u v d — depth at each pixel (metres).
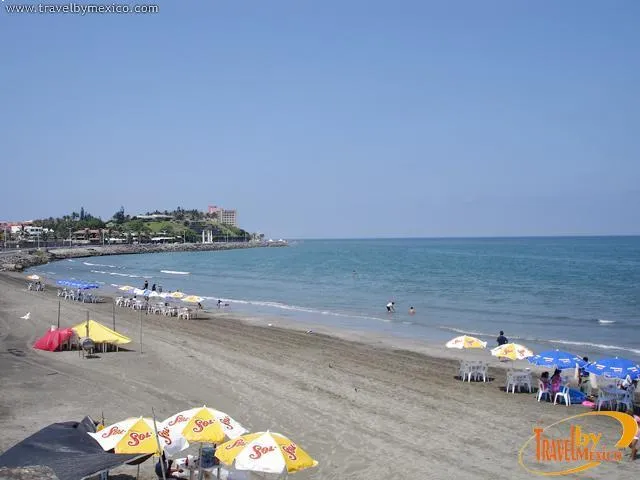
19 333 30.80
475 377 22.95
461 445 15.48
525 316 44.19
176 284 76.88
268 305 51.53
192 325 37.38
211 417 12.41
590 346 31.80
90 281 76.62
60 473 9.67
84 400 18.61
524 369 25.44
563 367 19.62
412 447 15.27
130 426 11.98
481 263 118.50
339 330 36.62
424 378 23.09
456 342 23.81
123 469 13.27
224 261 147.75
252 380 22.00
